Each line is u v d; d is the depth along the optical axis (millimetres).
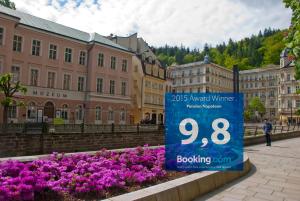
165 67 62281
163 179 7055
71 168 7141
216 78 96188
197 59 150750
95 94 40938
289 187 7934
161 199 5328
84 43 40812
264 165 11727
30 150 20297
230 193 7188
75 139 22938
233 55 153875
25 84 34219
